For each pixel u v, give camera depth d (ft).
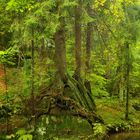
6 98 56.75
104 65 79.36
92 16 63.93
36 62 63.57
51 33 51.96
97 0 56.95
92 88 79.77
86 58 71.41
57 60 58.80
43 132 48.52
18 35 53.83
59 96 56.03
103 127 58.03
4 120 52.54
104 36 69.26
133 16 68.95
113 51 70.23
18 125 50.70
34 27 50.67
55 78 58.49
